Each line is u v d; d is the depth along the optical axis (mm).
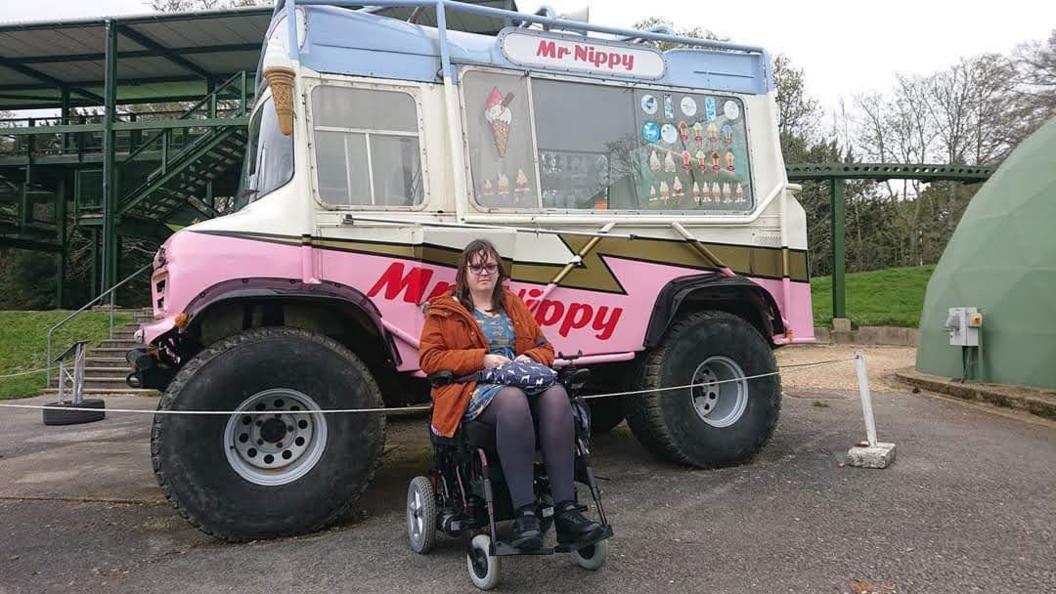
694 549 3473
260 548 3617
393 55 4441
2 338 12609
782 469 4977
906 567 3225
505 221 4523
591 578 3143
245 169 5281
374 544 3646
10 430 7551
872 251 37406
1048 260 7617
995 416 6902
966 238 8680
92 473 5445
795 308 5449
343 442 3844
